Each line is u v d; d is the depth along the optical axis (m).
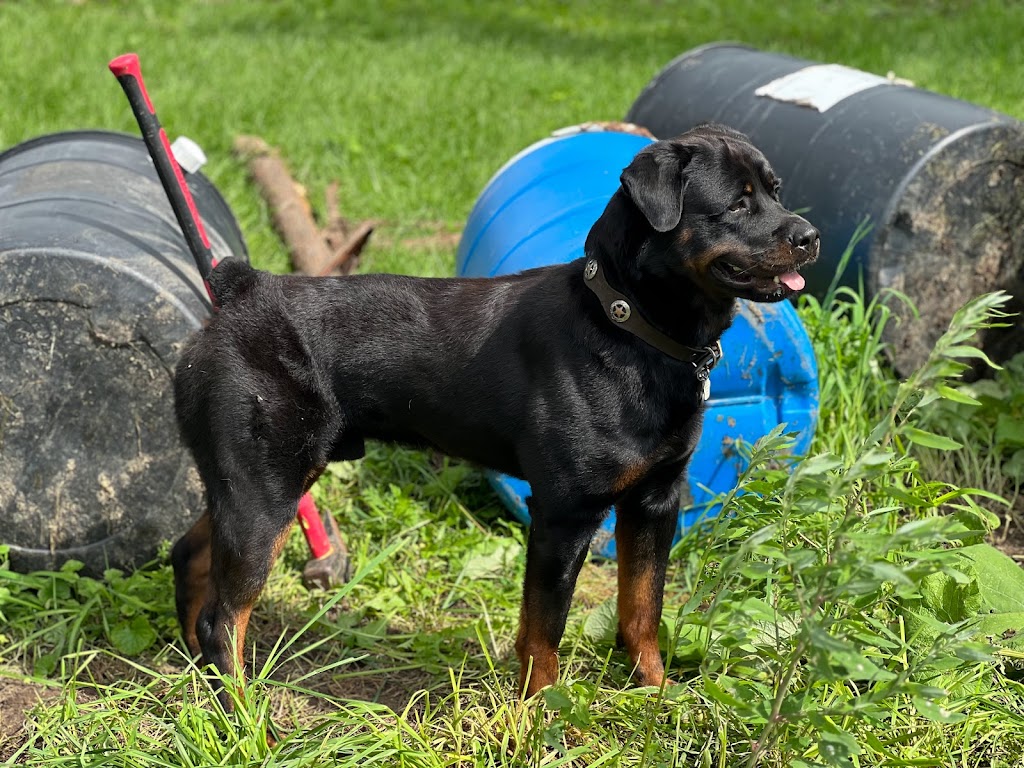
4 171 2.44
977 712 1.66
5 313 1.96
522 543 2.22
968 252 2.53
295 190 3.80
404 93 5.18
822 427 2.36
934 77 4.87
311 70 5.55
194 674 1.75
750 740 1.52
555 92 5.30
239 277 1.80
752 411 2.16
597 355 1.66
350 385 1.79
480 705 1.78
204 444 1.78
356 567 2.16
